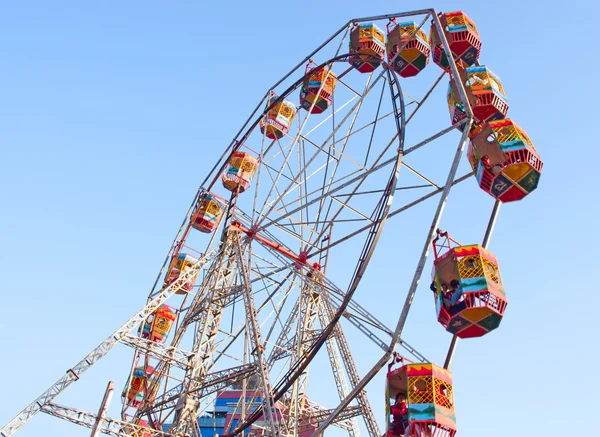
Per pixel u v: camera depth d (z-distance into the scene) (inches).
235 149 1571.1
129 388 1456.7
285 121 1517.0
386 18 1376.7
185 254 1636.3
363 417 1299.2
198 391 1241.4
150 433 1154.7
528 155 1008.9
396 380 916.6
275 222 1310.3
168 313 1572.3
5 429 1019.3
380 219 1070.4
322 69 1508.4
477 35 1294.3
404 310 913.5
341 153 1318.9
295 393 1309.1
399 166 1104.2
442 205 973.8
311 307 1373.0
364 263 1058.1
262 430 1360.7
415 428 826.8
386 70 1264.8
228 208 1430.9
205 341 1296.8
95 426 859.4
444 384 863.1
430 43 1373.0
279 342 1350.9
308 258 1359.5
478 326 922.7
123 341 1192.2
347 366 1346.0
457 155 1019.3
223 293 1322.6
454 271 960.9
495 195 1057.5
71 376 1111.0
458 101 1178.6
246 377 1195.9
